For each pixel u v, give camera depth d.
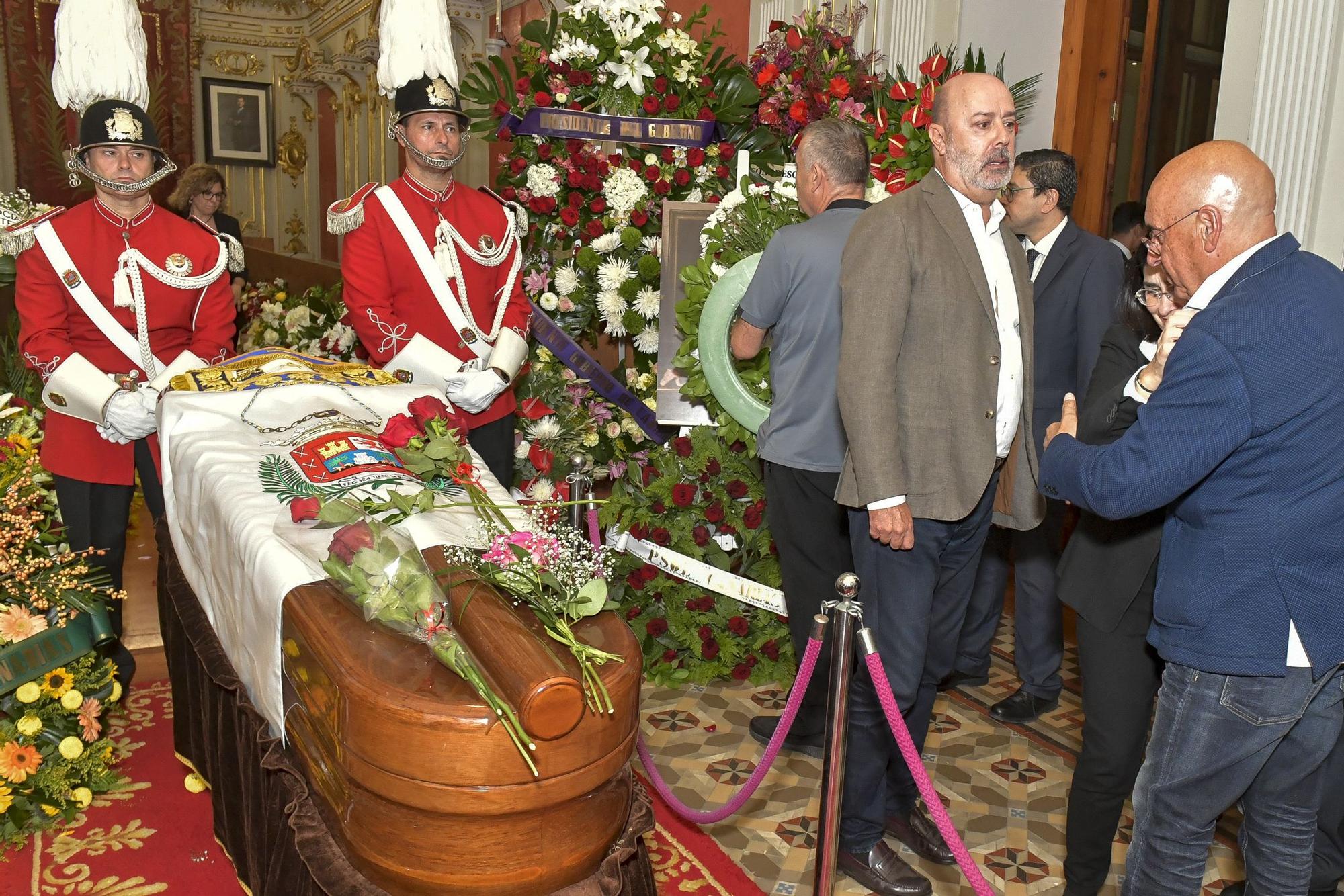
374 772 1.53
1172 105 4.62
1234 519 1.75
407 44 3.16
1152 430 1.73
